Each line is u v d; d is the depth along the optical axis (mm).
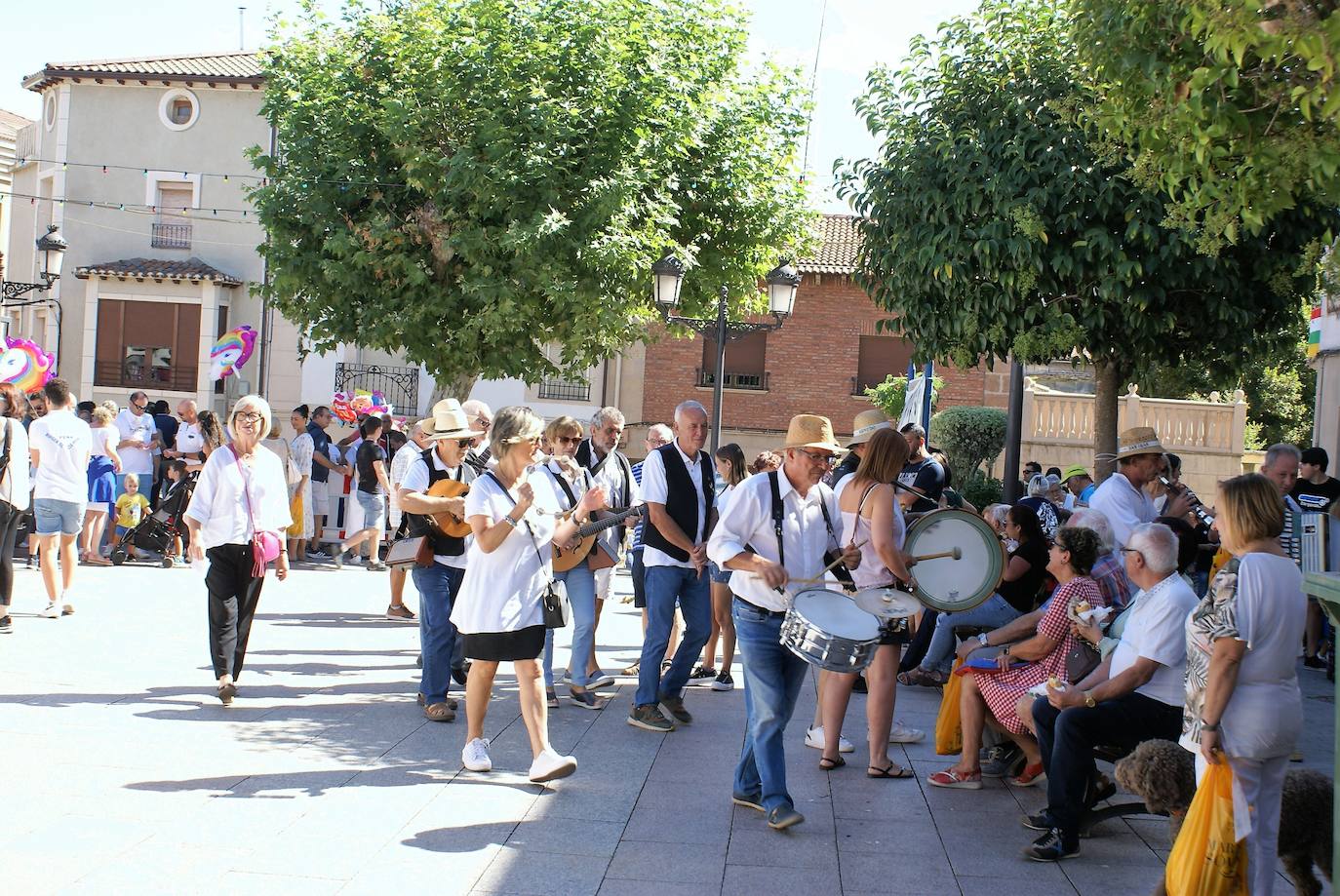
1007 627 7223
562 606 6922
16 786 6312
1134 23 7129
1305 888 5152
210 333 31812
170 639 10625
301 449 17500
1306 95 6246
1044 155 9891
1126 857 5938
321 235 21391
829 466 6469
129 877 5137
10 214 36031
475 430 9133
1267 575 4664
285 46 22266
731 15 22203
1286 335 10969
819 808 6578
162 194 32781
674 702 8398
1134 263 9641
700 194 22156
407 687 9258
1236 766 4695
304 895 5039
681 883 5379
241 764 6930
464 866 5469
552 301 20375
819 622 5805
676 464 8148
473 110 20375
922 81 11148
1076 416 24984
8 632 10555
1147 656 5770
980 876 5609
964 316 10555
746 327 16094
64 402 11531
